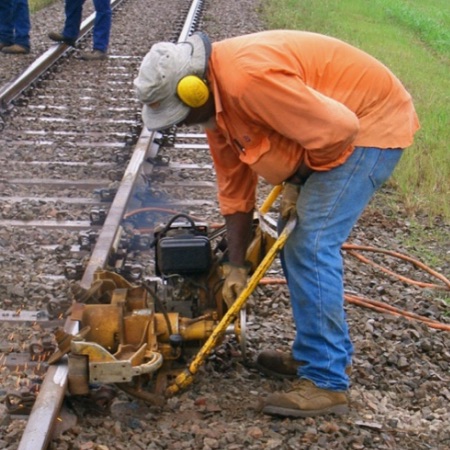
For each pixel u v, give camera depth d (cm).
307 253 432
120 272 600
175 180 855
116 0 2036
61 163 886
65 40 1460
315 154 402
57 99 1156
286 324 571
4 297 575
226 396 472
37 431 391
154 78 397
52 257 648
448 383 511
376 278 675
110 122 1053
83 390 420
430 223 820
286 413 446
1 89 1123
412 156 967
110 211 678
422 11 2845
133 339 443
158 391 450
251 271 476
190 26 1727
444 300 651
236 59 394
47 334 521
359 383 501
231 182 456
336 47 423
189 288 478
